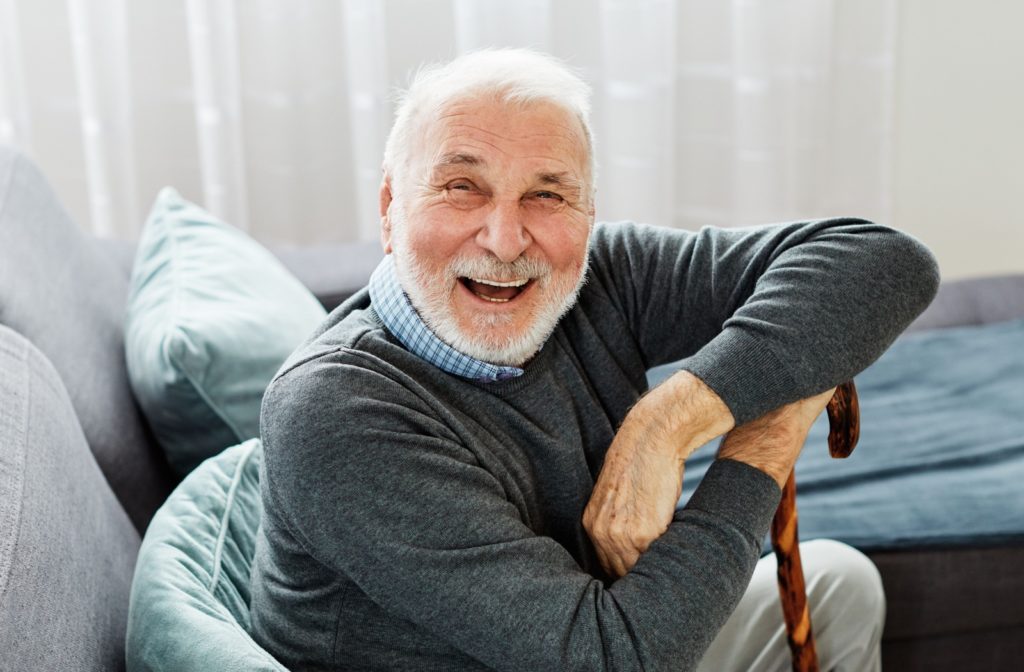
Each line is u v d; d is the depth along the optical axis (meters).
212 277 1.61
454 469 1.06
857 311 1.19
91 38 2.49
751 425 1.19
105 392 1.48
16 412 1.15
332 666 1.11
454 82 1.12
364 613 1.09
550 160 1.11
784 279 1.21
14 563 0.98
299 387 1.06
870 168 3.04
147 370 1.46
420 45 2.73
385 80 2.68
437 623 1.03
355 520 1.03
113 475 1.42
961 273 3.26
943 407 2.08
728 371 1.16
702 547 1.08
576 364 1.28
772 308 1.18
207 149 2.61
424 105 1.13
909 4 3.01
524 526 1.07
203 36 2.53
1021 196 3.19
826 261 1.21
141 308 1.59
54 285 1.54
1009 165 3.16
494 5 2.70
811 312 1.18
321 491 1.03
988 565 1.68
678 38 2.87
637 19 2.72
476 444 1.12
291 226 2.74
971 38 3.05
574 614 1.02
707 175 2.99
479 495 1.06
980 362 2.25
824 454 1.92
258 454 1.38
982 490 1.78
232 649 1.03
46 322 1.44
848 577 1.43
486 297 1.16
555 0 2.78
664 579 1.05
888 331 1.21
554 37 2.81
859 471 1.84
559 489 1.20
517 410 1.18
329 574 1.10
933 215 3.21
